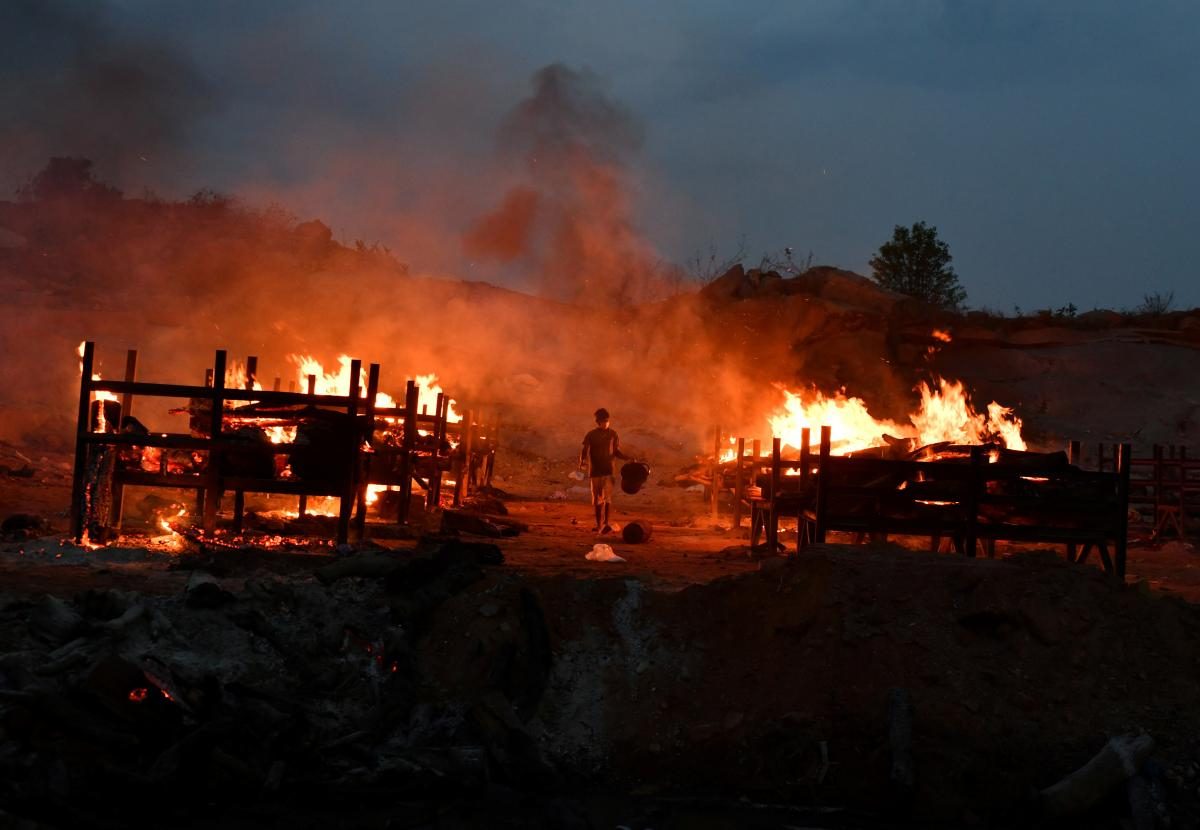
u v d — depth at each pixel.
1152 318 31.19
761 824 6.21
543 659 7.47
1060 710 6.98
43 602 6.99
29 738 5.82
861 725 6.91
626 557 12.06
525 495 22.22
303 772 6.29
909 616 7.51
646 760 6.90
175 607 7.43
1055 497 10.35
